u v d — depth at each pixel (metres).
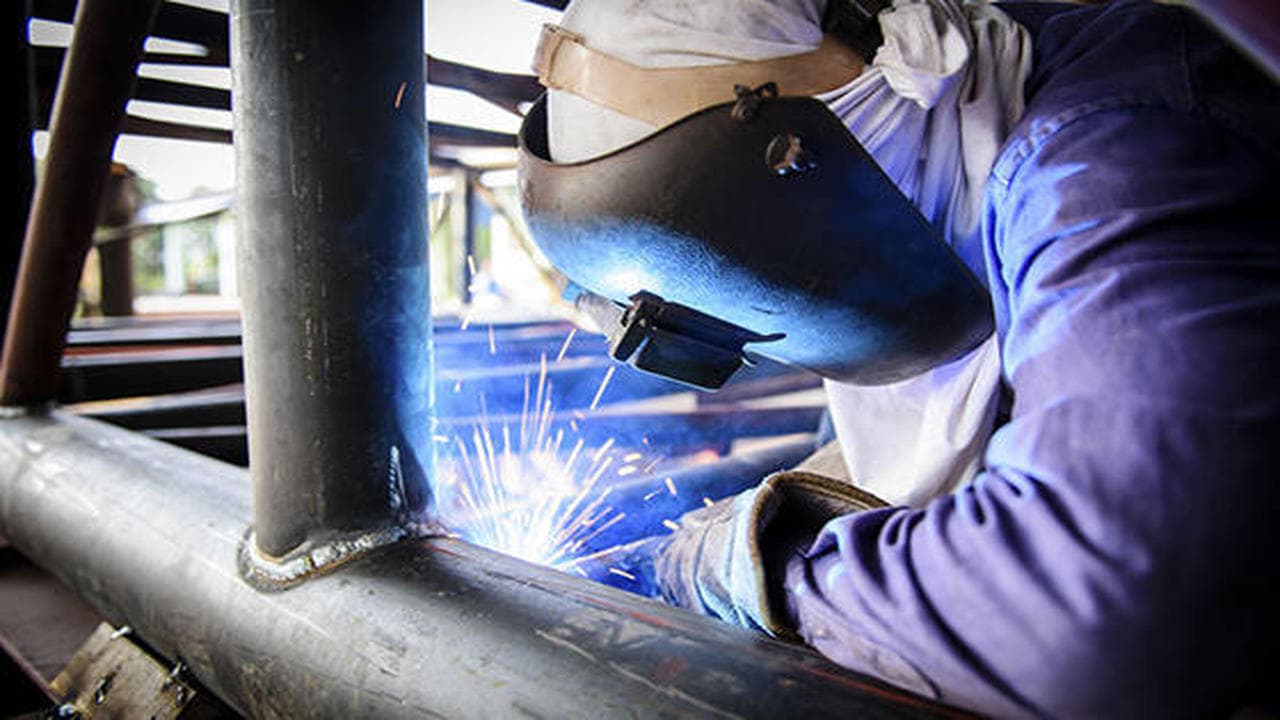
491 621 0.85
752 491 1.05
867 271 0.89
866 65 0.85
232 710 1.27
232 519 1.23
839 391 1.21
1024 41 0.87
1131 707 0.59
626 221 0.87
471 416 2.86
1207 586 0.56
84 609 1.87
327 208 0.98
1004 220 0.75
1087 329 0.63
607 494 1.91
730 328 0.96
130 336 4.06
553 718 0.72
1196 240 0.62
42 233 1.96
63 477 1.63
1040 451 0.62
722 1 0.82
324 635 0.94
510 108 3.68
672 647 0.76
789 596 0.80
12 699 1.73
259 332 1.03
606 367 3.19
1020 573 0.60
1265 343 0.58
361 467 1.04
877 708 0.65
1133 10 0.83
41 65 3.14
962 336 0.99
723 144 0.81
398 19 1.00
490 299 7.29
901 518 0.74
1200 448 0.56
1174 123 0.68
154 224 6.20
